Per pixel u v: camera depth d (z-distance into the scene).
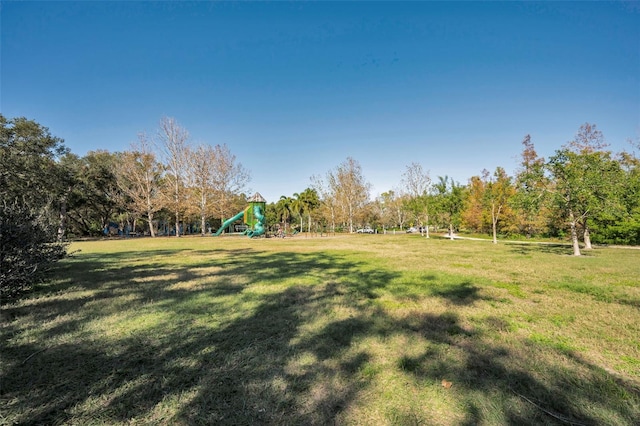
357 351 3.39
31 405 2.38
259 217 35.94
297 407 2.37
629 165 20.06
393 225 62.19
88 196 37.66
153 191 39.12
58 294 6.09
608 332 4.02
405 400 2.46
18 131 24.33
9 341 3.64
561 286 6.87
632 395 2.55
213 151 38.12
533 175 14.73
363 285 6.99
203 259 12.63
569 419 2.24
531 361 3.14
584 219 16.84
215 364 3.08
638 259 11.96
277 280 7.63
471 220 35.56
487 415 2.28
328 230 57.25
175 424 2.18
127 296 5.93
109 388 2.63
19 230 5.68
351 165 49.75
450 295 6.04
